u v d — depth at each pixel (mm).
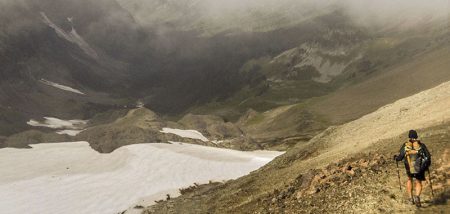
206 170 99750
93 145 125688
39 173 98812
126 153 111188
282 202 29766
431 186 20156
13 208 75188
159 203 66375
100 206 75375
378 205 21750
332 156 38969
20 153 118562
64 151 120812
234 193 44656
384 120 44938
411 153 19781
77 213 72438
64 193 83500
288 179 37844
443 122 32188
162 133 139375
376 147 33500
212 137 187125
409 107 44438
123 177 93438
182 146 123312
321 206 25016
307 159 46906
